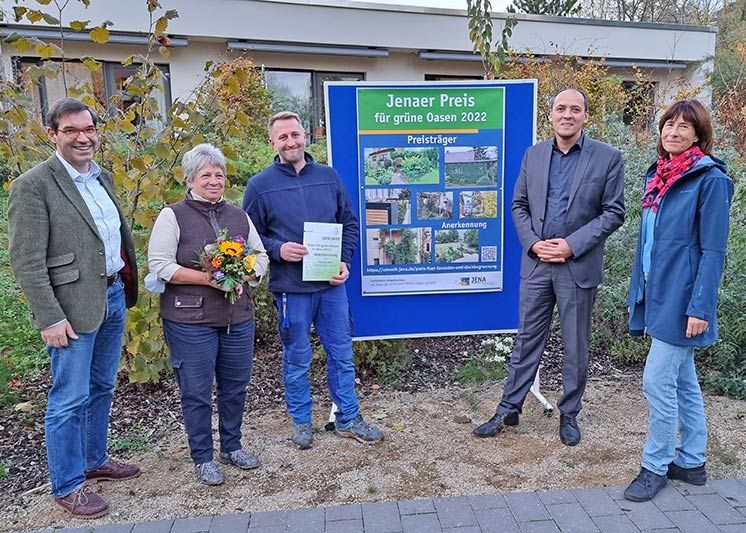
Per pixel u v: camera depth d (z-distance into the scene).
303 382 3.72
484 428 3.84
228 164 4.39
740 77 11.91
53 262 2.81
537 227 3.65
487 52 7.08
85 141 2.85
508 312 4.36
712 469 3.37
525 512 2.94
